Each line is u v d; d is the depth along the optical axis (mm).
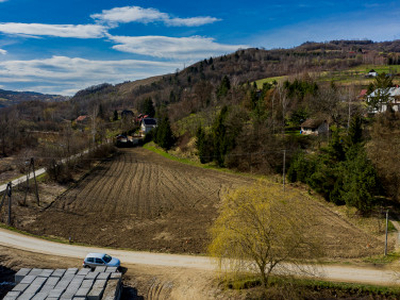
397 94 75250
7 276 25516
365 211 37500
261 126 62406
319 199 44594
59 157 61812
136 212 41281
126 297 23203
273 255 21984
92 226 36406
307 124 70250
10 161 69375
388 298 22812
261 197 22469
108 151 84125
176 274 26266
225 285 24266
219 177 59812
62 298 20219
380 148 43469
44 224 36531
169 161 76375
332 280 24703
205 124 87250
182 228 35906
